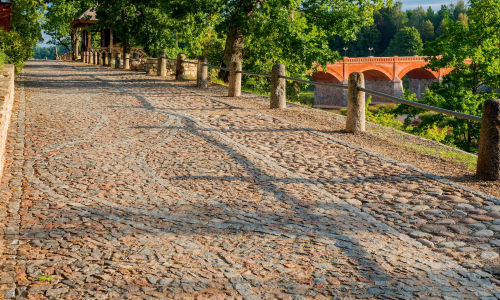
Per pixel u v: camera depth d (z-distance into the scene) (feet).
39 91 49.62
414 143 27.89
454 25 106.73
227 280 11.91
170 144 27.02
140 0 90.58
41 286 11.40
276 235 14.79
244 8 78.54
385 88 231.50
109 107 39.93
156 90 54.03
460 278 12.19
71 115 35.35
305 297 11.13
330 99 243.81
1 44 66.80
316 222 15.93
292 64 92.63
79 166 22.22
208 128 31.55
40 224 15.26
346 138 29.01
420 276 12.26
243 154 25.03
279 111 39.32
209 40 120.37
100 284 11.58
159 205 17.38
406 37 393.29
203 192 18.97
